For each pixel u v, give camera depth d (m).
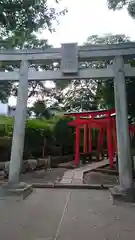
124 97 5.76
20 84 6.11
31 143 13.86
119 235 3.28
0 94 10.71
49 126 16.22
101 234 3.32
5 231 3.41
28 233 3.34
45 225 3.70
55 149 17.20
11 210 4.58
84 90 21.47
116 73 5.88
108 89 8.71
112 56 5.96
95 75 6.00
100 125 16.50
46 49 6.15
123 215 4.27
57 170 12.28
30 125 13.96
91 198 5.76
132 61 7.04
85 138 17.36
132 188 5.29
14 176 5.79
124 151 5.53
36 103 18.45
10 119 13.20
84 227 3.62
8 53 6.24
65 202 5.32
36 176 10.04
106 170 11.60
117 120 5.72
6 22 4.23
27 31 4.48
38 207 4.83
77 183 7.80
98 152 17.66
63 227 3.61
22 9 4.18
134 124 10.24
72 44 6.08
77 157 14.38
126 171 5.43
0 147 10.77
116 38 11.26
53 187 7.32
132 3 6.45
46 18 4.50
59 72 6.11
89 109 21.31
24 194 5.65
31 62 6.33
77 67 5.98
